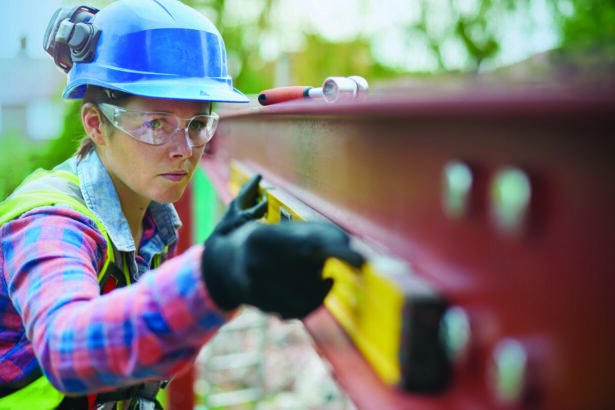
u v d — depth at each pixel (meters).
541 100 0.42
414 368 0.60
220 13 7.39
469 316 0.57
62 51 1.65
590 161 0.43
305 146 1.19
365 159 0.82
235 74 7.46
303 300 0.76
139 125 1.44
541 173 0.47
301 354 6.26
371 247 0.77
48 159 7.64
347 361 0.77
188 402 3.69
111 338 0.91
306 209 1.11
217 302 0.85
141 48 1.46
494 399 0.54
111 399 1.63
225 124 2.64
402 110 0.57
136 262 1.74
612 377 0.43
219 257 0.83
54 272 1.10
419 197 0.66
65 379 0.98
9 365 1.39
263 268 0.74
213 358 5.82
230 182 2.29
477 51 5.45
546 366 0.48
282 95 1.47
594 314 0.43
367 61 6.69
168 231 1.94
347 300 0.84
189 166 1.53
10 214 1.27
